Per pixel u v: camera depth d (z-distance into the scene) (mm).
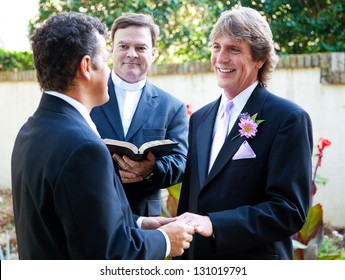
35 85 7234
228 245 2234
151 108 3174
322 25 6820
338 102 5609
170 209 4043
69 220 1740
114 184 1923
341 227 5633
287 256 2459
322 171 5691
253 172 2330
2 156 7492
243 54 2408
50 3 6770
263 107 2396
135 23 3176
